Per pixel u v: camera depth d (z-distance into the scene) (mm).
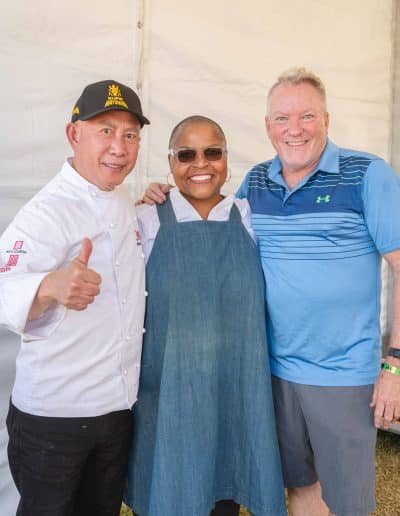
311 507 2070
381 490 2773
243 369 1776
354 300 1789
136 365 1689
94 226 1559
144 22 2475
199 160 1752
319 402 1825
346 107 3262
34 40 2176
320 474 1889
